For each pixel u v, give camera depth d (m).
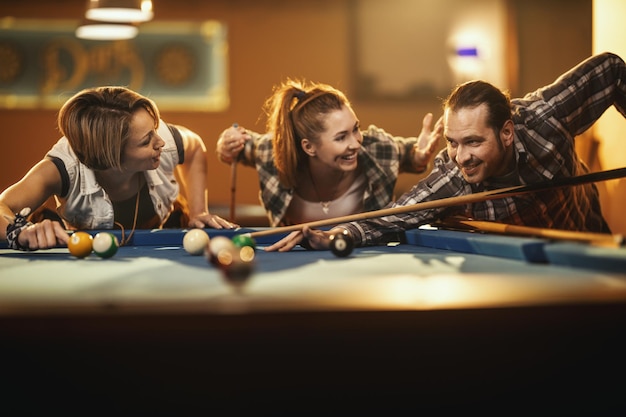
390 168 3.56
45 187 3.09
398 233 2.82
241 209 6.29
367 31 8.16
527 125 2.87
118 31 5.91
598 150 3.90
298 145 3.39
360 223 2.67
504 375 1.43
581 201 3.19
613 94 3.04
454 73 8.25
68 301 1.50
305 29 8.13
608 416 1.45
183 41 8.00
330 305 1.42
